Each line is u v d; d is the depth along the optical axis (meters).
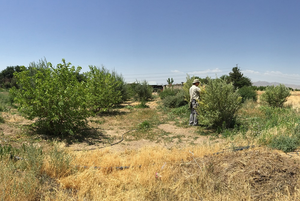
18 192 2.75
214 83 7.20
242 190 3.09
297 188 3.13
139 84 20.56
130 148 5.82
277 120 7.45
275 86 12.58
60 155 3.82
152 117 10.95
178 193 3.16
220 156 4.29
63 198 2.84
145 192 3.18
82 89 7.00
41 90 6.04
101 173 3.69
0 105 10.88
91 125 8.64
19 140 5.52
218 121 7.26
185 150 5.09
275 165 3.54
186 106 12.00
